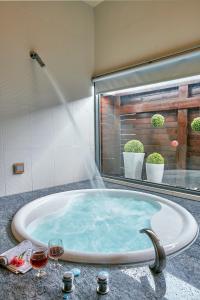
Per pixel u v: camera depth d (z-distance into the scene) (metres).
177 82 2.35
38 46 2.30
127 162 2.97
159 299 0.76
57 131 2.52
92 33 2.84
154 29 2.20
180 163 2.68
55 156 2.51
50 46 2.40
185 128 2.62
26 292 0.80
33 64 2.27
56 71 2.47
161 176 2.65
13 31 2.10
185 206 1.81
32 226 1.75
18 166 2.20
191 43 1.93
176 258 1.03
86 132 2.83
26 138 2.26
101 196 2.34
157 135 2.92
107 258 1.00
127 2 2.43
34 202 1.90
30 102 2.27
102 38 2.75
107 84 2.75
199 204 1.86
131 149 2.91
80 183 2.67
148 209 2.05
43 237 1.69
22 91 2.20
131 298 0.76
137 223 1.88
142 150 2.94
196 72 1.94
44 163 2.42
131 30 2.41
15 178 2.20
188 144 2.60
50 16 2.39
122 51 2.52
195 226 1.36
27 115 2.26
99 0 2.70
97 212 2.14
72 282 0.81
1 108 2.07
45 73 2.38
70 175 2.67
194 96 2.50
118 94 3.06
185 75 2.02
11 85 2.12
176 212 1.67
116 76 2.63
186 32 1.96
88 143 2.85
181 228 1.38
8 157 2.14
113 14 2.59
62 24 2.50
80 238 1.68
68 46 2.58
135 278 0.88
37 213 1.85
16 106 2.17
